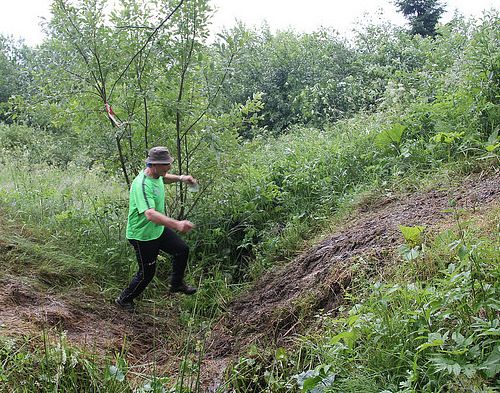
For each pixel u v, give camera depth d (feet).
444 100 24.08
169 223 17.28
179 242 18.76
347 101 41.93
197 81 22.67
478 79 22.95
